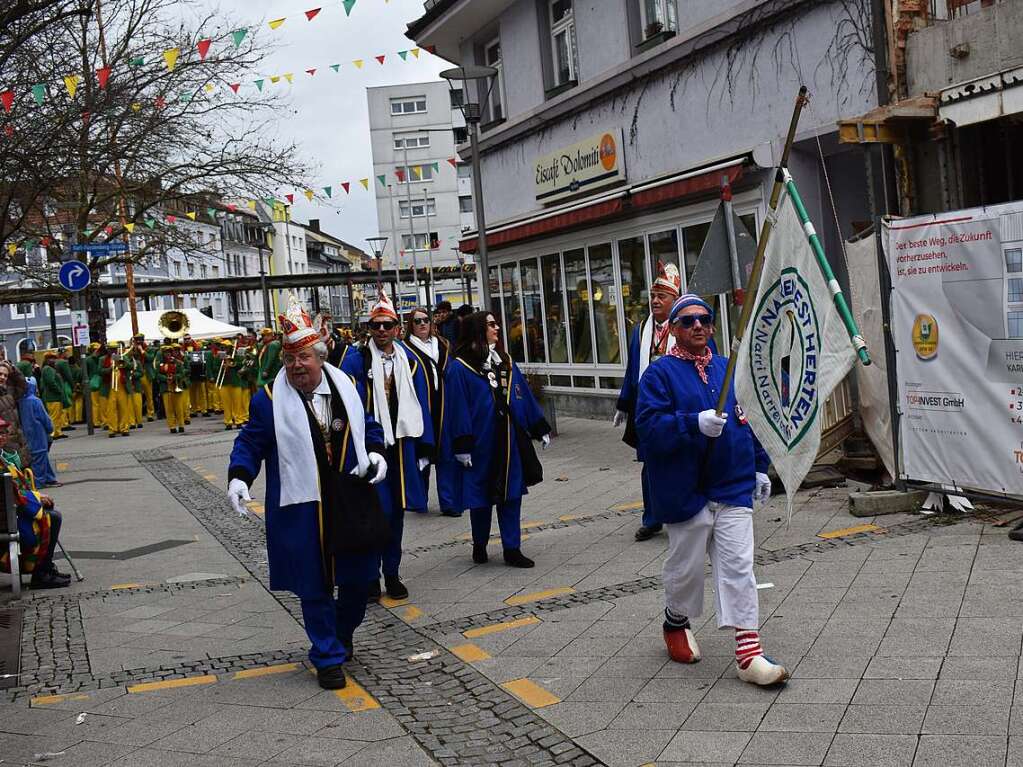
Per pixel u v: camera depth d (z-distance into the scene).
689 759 3.97
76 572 8.25
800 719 4.22
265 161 24.34
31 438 14.37
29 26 15.31
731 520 4.70
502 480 7.34
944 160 9.70
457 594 6.87
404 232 69.81
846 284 12.13
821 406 4.64
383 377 7.20
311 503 5.20
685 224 14.09
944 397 7.35
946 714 4.09
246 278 44.62
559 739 4.31
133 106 19.31
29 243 23.53
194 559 8.90
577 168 16.89
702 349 4.86
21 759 4.56
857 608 5.55
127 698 5.29
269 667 5.70
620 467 11.67
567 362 17.92
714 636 5.44
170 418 23.20
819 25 11.36
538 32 17.95
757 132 12.58
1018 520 6.98
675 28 14.19
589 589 6.62
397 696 5.04
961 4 10.10
